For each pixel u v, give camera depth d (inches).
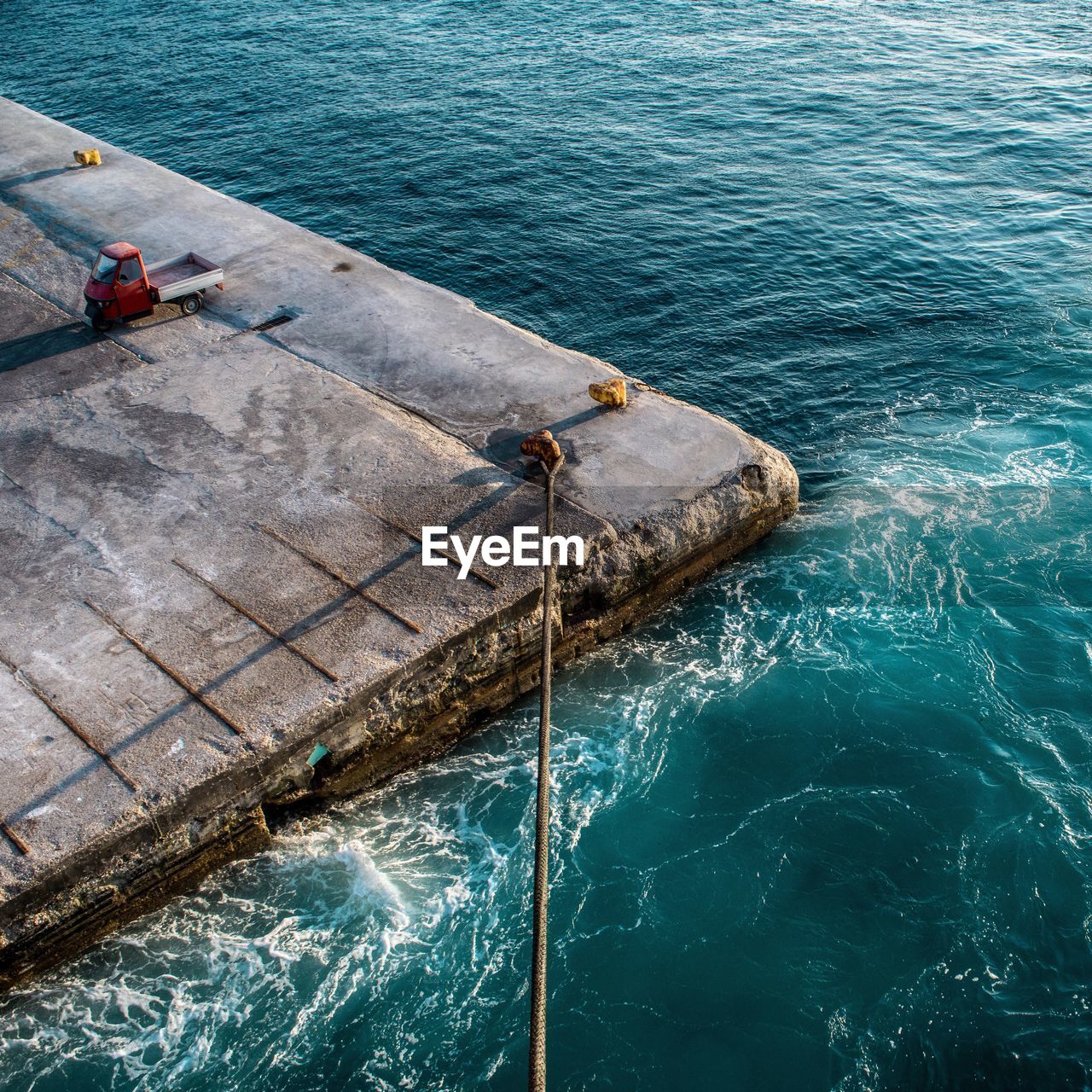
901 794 590.9
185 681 582.6
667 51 1796.3
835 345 1017.5
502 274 1136.2
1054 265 1139.3
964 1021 489.4
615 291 1104.8
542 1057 303.7
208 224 1079.6
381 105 1577.3
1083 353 988.6
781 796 595.5
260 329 901.2
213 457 749.3
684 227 1221.1
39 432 780.0
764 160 1387.8
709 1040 487.2
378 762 610.9
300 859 572.1
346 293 955.3
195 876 555.8
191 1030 494.6
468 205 1275.8
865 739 623.8
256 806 561.9
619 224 1229.1
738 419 921.5
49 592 641.0
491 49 1808.6
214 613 623.8
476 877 560.1
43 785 529.0
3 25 1993.1
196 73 1733.5
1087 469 835.4
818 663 675.4
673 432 776.3
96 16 2037.4
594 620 687.1
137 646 603.8
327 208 1279.5
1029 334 1021.2
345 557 661.9
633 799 598.2
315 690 576.1
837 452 877.8
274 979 514.9
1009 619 698.8
